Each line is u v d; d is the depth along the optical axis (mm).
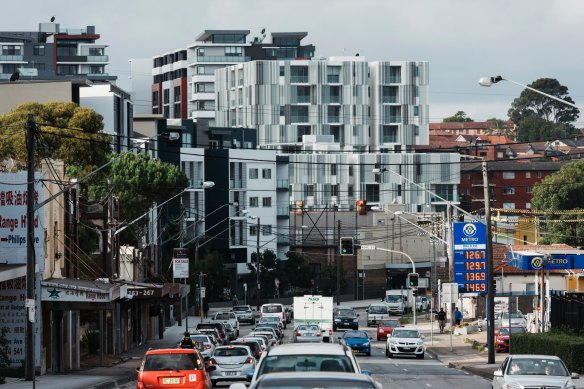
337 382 24297
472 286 118938
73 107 144125
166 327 168125
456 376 87062
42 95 177625
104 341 108938
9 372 80250
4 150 135750
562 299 93438
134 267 128625
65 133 140750
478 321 153250
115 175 169625
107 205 111750
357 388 24125
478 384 77625
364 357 114312
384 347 132125
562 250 121188
